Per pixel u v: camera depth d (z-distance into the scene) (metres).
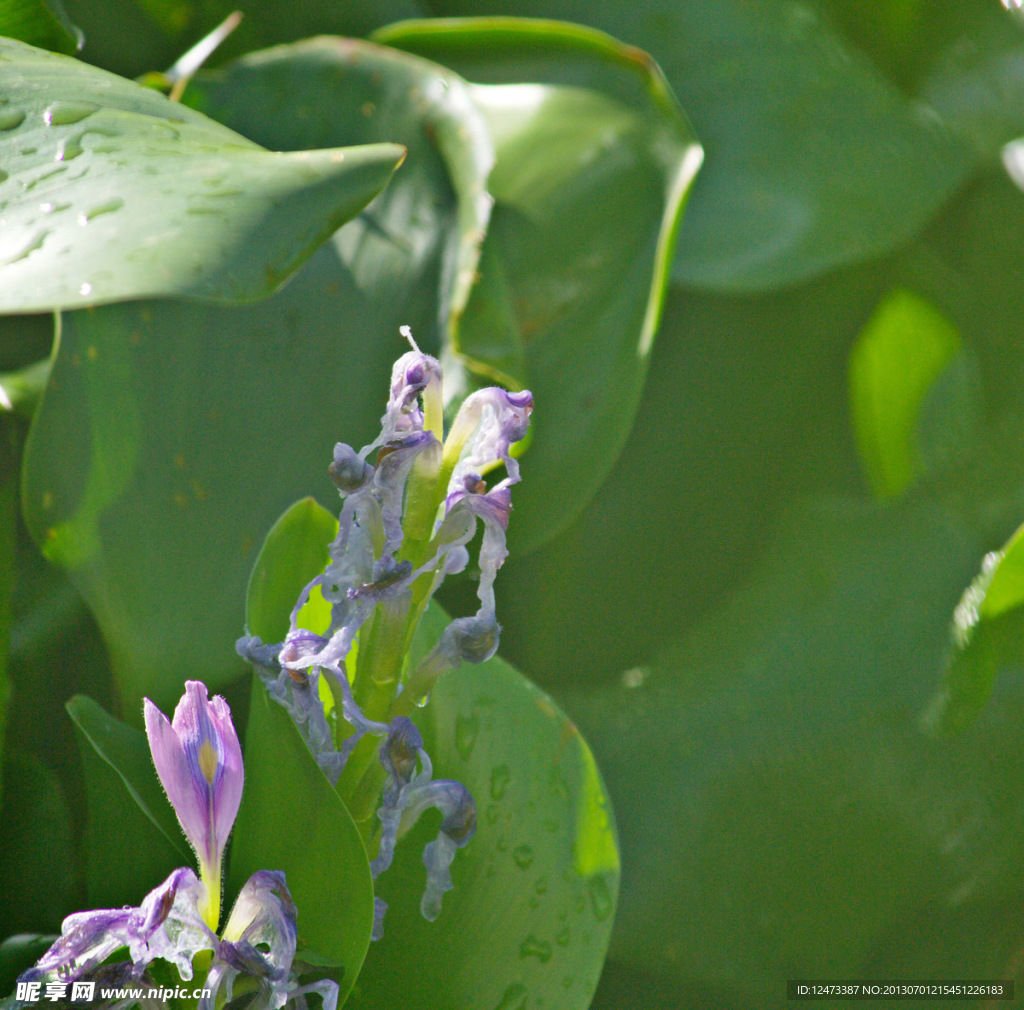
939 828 2.46
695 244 2.47
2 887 1.79
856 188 2.54
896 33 2.79
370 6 2.25
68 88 1.66
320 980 1.64
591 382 1.83
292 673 1.63
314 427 1.80
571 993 1.70
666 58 2.57
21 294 1.61
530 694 1.71
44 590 2.00
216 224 1.62
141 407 1.79
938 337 2.76
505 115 1.95
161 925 1.62
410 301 1.81
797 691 2.57
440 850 1.65
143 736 1.70
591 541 2.56
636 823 2.40
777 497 2.75
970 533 2.76
